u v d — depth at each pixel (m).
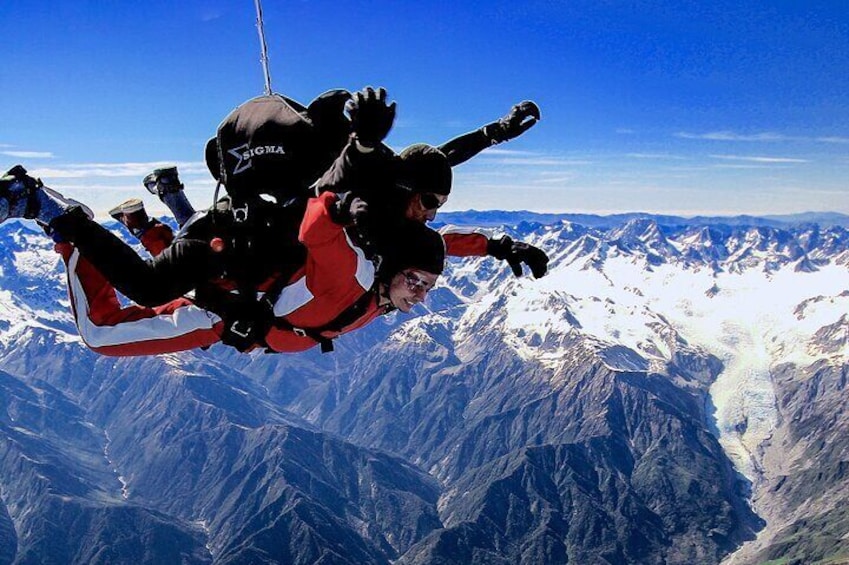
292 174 2.52
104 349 2.62
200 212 2.56
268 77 2.75
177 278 2.38
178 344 2.64
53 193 2.33
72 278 2.62
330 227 2.22
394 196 2.31
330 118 2.55
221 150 2.64
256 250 2.45
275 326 2.51
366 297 2.48
